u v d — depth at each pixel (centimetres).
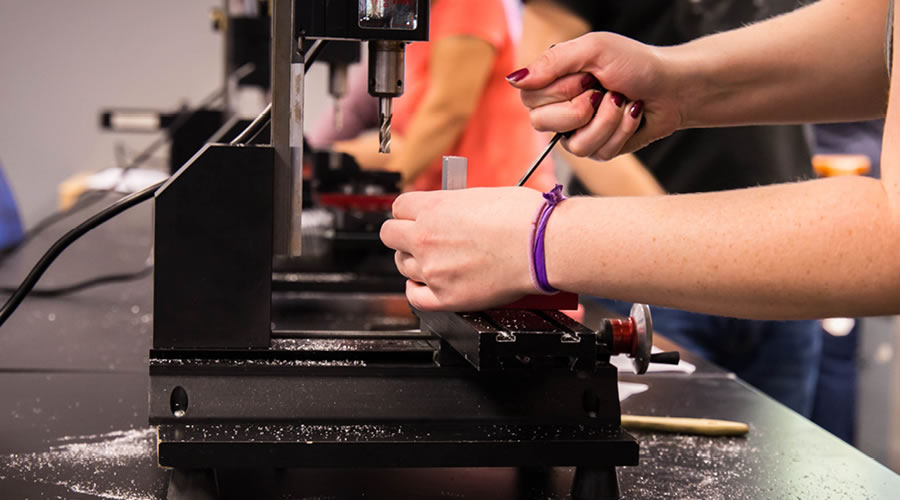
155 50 417
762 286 56
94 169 424
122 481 71
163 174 310
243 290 71
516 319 69
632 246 59
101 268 186
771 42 89
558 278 62
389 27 68
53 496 67
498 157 236
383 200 169
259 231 71
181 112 243
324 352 72
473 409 70
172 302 70
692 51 89
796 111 92
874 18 88
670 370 117
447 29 222
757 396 105
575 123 79
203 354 71
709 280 57
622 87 84
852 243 54
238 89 242
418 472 76
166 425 67
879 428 233
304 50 70
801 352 186
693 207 59
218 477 73
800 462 81
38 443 79
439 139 228
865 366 233
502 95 233
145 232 242
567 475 76
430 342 77
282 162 71
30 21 409
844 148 245
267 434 66
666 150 176
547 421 71
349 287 155
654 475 76
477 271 65
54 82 416
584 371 71
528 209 64
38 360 110
